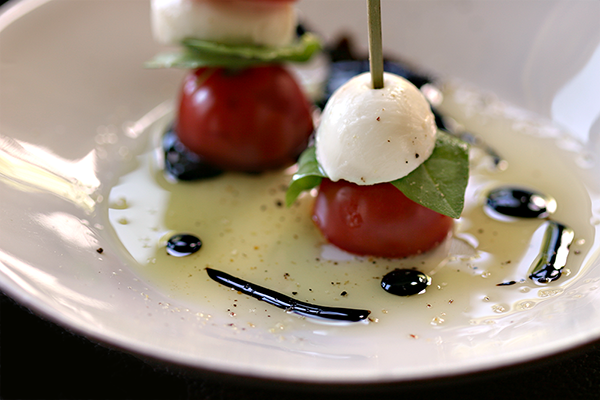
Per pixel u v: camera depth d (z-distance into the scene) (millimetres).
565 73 224
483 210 199
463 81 243
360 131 175
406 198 183
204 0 203
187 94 217
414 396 158
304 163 185
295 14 220
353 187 184
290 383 140
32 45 212
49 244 172
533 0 231
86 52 224
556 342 144
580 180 207
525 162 214
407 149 175
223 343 155
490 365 141
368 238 185
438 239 188
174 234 192
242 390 160
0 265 156
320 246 190
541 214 197
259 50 207
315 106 236
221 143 212
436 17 244
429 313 170
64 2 219
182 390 160
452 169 177
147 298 170
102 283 169
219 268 183
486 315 169
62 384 160
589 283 172
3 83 202
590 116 217
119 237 190
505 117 230
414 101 178
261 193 207
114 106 227
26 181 187
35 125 205
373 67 176
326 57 250
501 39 237
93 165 210
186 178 211
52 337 169
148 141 222
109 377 161
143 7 235
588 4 221
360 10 248
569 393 159
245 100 211
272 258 187
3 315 173
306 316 170
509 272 180
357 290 177
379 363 150
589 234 190
